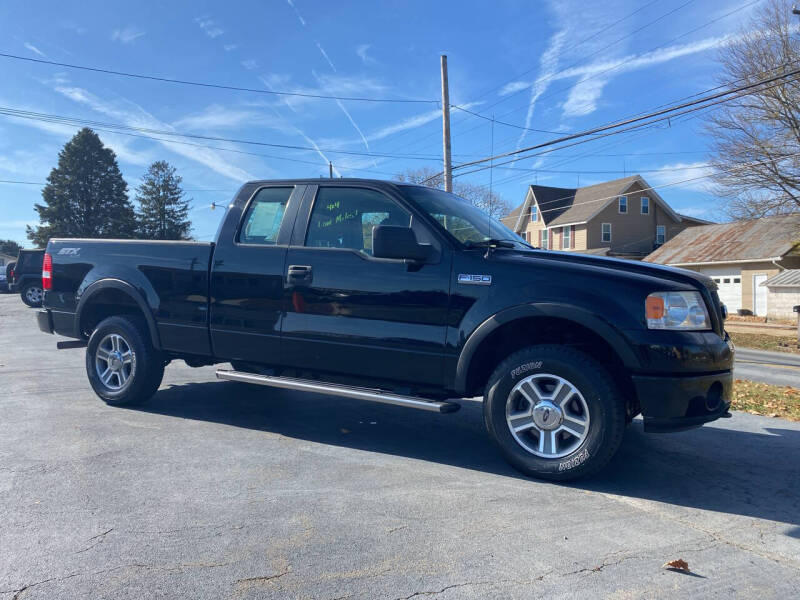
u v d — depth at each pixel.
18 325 15.14
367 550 2.91
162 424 5.21
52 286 6.06
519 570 2.74
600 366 3.77
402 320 4.30
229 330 5.01
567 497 3.68
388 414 5.84
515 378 3.98
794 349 17.98
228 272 5.02
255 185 5.22
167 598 2.47
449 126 22.17
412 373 4.28
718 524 3.34
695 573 2.76
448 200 4.96
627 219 42.06
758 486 3.99
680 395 3.63
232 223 5.17
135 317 5.72
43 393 6.45
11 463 4.12
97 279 5.70
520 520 3.31
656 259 35.00
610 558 2.88
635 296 3.73
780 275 27.27
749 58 23.52
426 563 2.79
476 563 2.80
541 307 3.85
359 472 4.07
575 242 42.00
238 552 2.87
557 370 3.82
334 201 4.82
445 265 4.22
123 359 5.70
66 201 60.66
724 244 32.47
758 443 5.10
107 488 3.68
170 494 3.59
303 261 4.71
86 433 4.87
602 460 3.72
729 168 24.97
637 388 3.67
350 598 2.49
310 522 3.23
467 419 5.73
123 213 62.72
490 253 4.20
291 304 4.72
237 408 5.91
